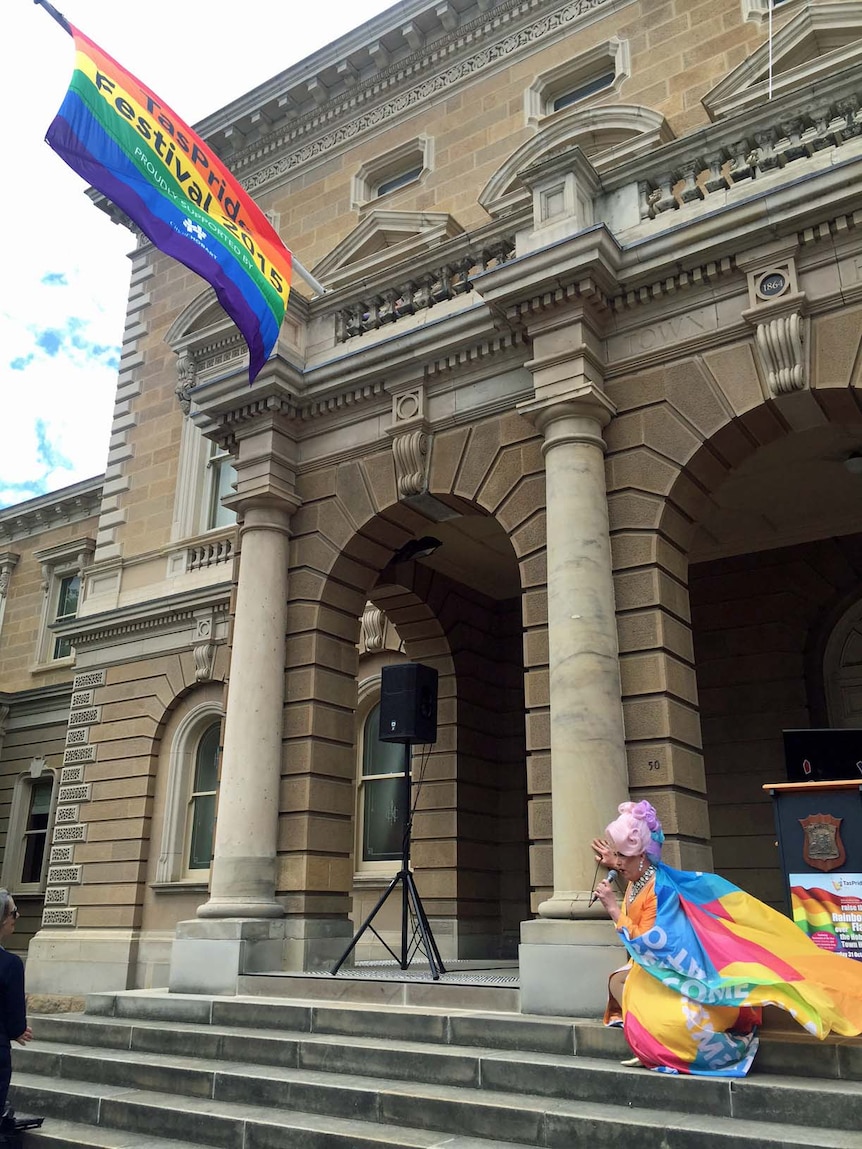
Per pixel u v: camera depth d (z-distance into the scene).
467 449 9.87
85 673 18.11
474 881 12.99
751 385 8.30
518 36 15.94
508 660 14.30
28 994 16.31
